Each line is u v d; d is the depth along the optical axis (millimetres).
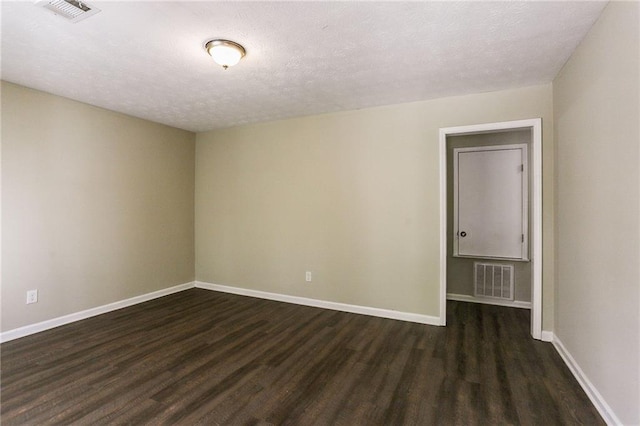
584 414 1920
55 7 1795
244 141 4504
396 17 1910
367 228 3717
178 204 4672
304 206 4090
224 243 4695
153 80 2865
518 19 1938
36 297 3158
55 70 2662
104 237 3748
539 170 2934
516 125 3037
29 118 3086
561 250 2672
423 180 3439
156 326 3344
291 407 1998
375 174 3666
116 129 3850
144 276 4215
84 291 3564
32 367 2473
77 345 2871
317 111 3826
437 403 2037
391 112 3570
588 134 2088
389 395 2123
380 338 3037
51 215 3270
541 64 2541
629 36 1577
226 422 1859
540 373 2383
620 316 1704
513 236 4047
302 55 2383
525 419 1880
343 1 1753
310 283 4066
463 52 2346
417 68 2617
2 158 2916
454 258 4355
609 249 1818
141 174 4156
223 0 1736
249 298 4383
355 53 2357
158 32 2068
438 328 3293
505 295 4086
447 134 3359
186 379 2312
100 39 2156
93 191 3633
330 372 2414
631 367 1601
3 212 2930
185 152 4770
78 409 1962
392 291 3596
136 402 2039
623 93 1643
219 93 3197
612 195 1777
